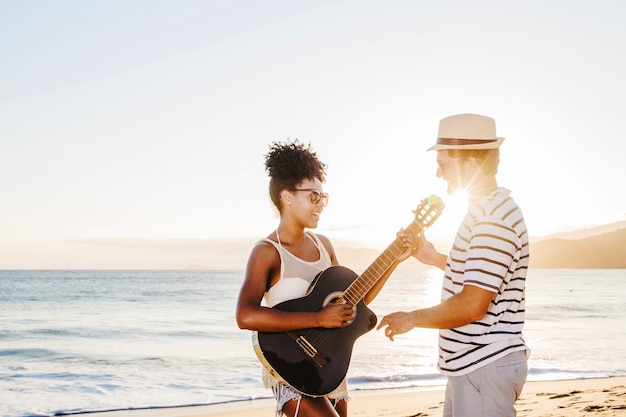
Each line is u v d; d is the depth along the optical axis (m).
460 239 3.39
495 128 3.50
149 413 9.97
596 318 31.88
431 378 13.00
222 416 9.43
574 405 8.71
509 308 3.35
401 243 3.72
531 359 16.34
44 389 12.53
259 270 3.57
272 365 3.50
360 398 10.41
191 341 21.75
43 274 144.88
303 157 3.70
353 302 3.63
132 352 18.64
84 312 35.75
